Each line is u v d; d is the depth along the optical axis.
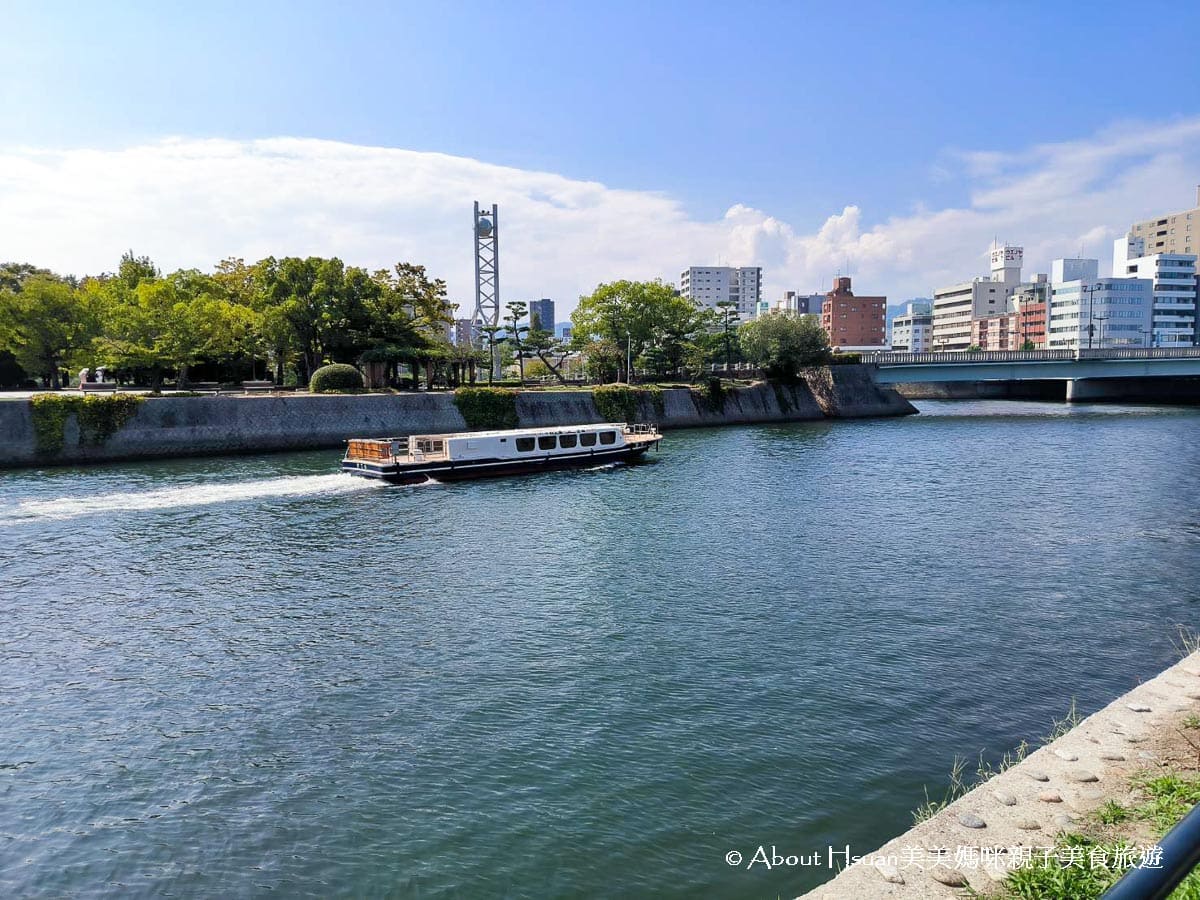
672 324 98.44
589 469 49.59
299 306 74.12
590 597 22.89
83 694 16.86
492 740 14.55
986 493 38.94
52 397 50.88
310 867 11.23
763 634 19.53
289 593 23.77
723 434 73.12
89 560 27.61
